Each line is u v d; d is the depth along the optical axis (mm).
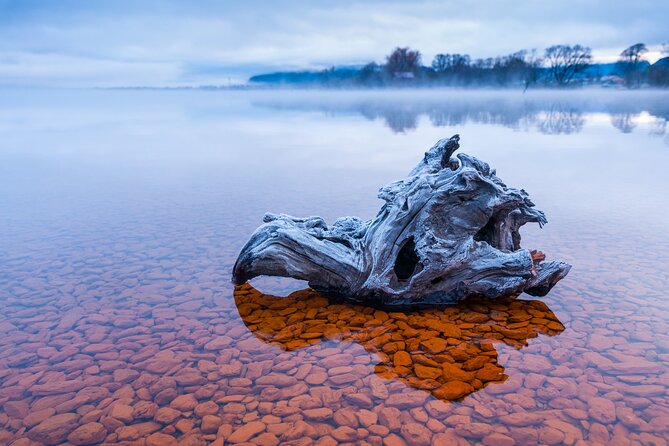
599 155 16516
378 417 3314
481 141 20703
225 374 3889
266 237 5742
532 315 4961
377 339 4500
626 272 6000
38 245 7457
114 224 8711
